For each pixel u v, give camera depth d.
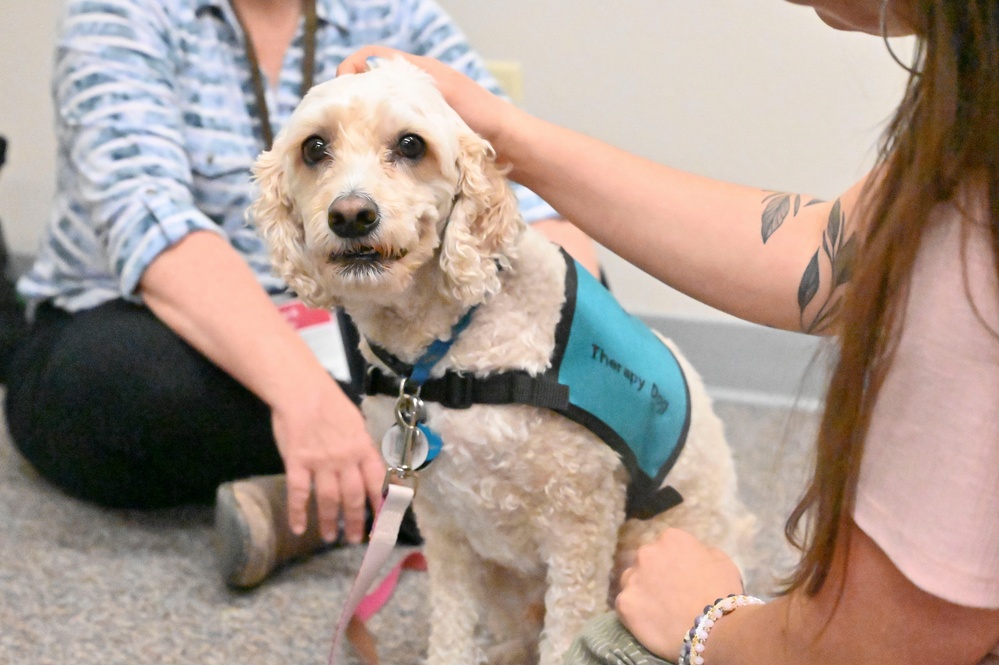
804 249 0.70
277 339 1.17
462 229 0.84
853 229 0.63
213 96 1.34
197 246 1.23
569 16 1.90
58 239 1.43
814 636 0.56
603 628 0.78
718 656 0.65
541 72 1.95
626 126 1.93
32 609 1.16
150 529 1.42
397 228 0.80
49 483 1.56
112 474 1.38
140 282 1.25
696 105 1.87
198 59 1.33
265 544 1.20
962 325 0.46
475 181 0.84
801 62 1.79
